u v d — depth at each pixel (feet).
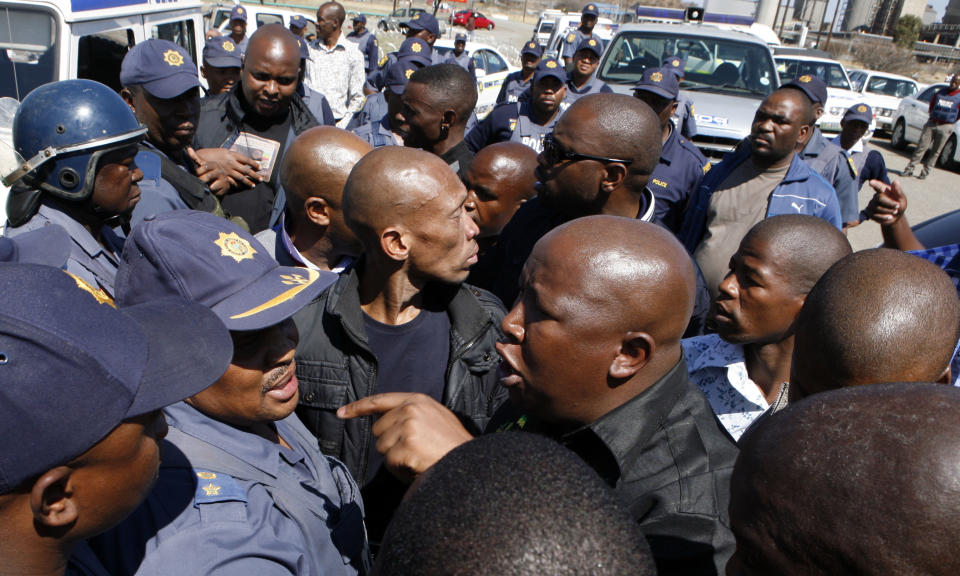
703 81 25.35
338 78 23.58
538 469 2.41
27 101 6.46
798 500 2.30
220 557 3.46
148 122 9.59
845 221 15.51
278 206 11.75
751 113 22.93
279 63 11.26
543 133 16.97
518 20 148.36
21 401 2.48
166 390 3.02
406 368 6.16
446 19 102.32
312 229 7.36
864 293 4.06
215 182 10.14
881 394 2.40
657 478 3.85
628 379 4.06
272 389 4.49
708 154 22.76
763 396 6.11
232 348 3.43
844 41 114.42
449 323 6.31
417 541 2.31
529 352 4.12
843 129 19.98
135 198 7.23
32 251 4.91
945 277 4.11
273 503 4.11
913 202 33.53
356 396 5.98
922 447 2.14
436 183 5.60
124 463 2.87
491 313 6.41
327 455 5.90
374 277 6.13
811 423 2.41
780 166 11.01
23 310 2.55
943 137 37.83
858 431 2.28
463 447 2.63
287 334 4.63
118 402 2.74
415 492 2.52
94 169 6.52
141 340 2.96
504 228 9.09
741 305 5.87
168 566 3.34
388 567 2.37
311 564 4.14
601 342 3.92
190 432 4.00
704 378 6.45
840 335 4.07
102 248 7.02
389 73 13.03
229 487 3.78
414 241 5.66
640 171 7.50
